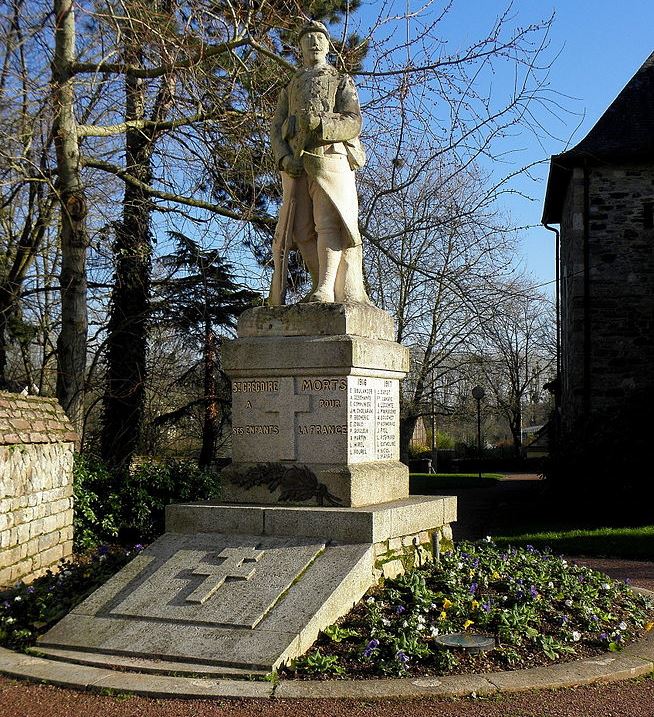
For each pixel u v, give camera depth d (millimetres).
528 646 6480
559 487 19297
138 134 16641
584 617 7180
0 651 6555
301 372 7883
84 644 6402
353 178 8594
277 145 8492
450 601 7004
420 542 8055
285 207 8539
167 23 13234
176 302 21000
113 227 16625
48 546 11133
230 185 16078
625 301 22453
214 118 14867
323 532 7340
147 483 14062
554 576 8336
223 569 6992
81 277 15586
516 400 45406
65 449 11867
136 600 6801
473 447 47750
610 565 12523
